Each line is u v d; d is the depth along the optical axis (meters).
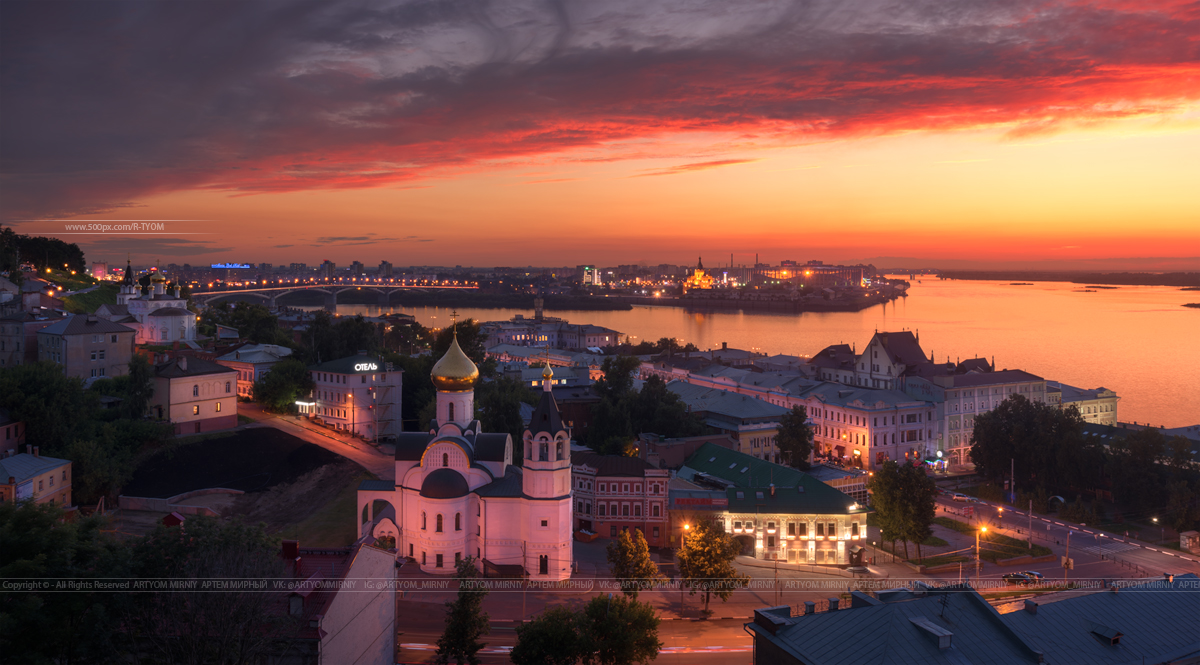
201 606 49.53
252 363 182.25
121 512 119.50
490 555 102.75
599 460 124.12
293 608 53.94
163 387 145.88
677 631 87.75
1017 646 54.53
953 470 189.75
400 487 106.94
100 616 47.72
